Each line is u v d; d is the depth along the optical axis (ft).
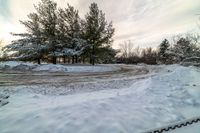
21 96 17.95
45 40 75.82
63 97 17.56
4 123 9.84
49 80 34.32
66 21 82.02
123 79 37.11
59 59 109.19
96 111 10.67
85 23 79.56
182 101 13.83
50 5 73.82
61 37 79.46
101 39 79.66
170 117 10.86
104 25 78.64
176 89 17.38
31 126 9.26
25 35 73.97
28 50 71.92
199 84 18.94
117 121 9.59
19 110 11.80
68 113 10.41
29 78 36.50
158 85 19.98
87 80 35.27
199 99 13.84
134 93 16.21
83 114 10.19
